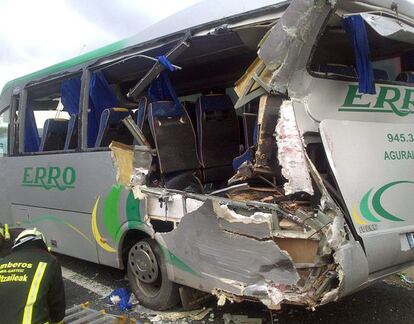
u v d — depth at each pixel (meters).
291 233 3.65
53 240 6.38
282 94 3.83
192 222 4.21
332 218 3.56
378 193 4.00
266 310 4.91
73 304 5.38
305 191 3.69
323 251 3.54
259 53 3.86
